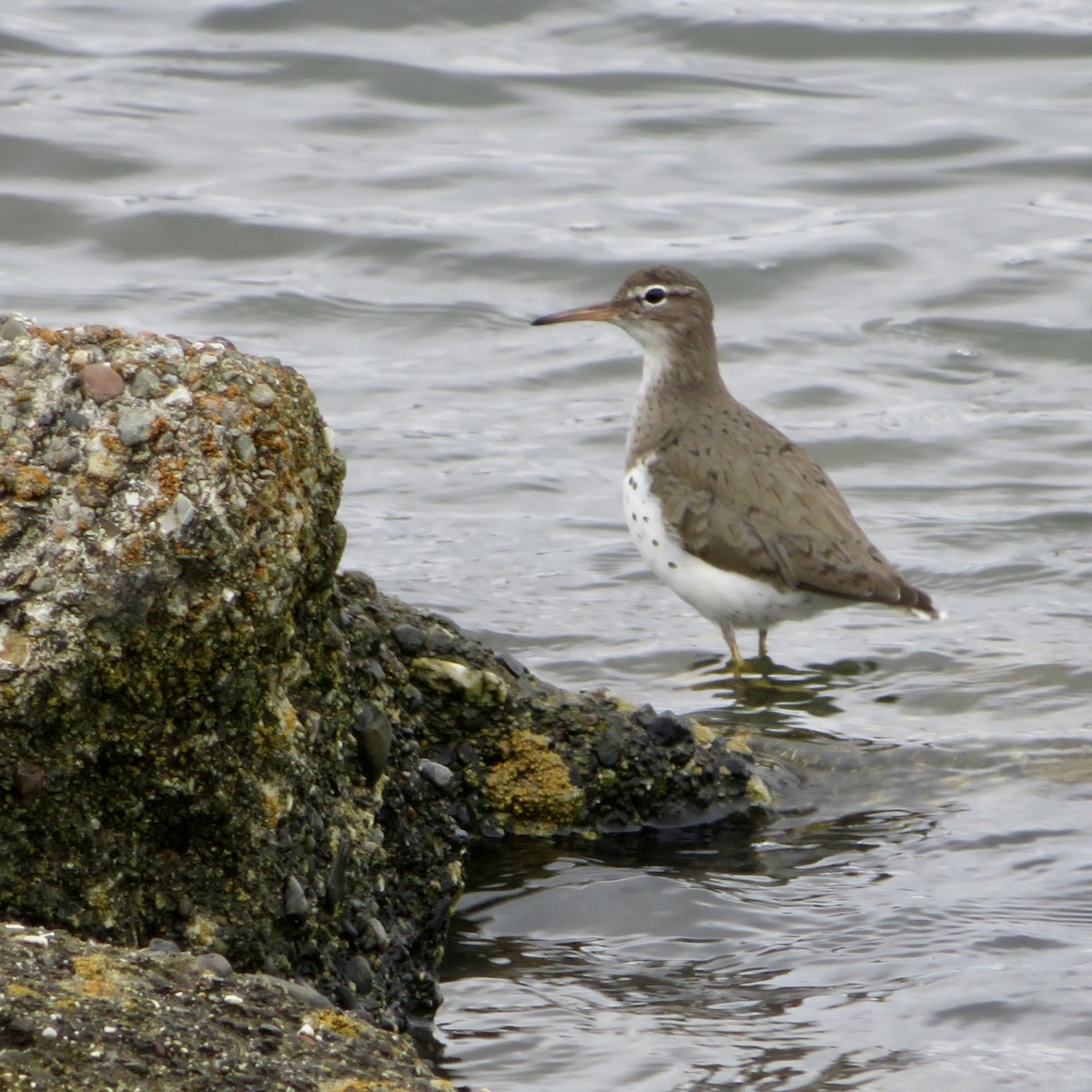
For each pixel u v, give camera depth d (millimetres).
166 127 24031
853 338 20312
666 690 13164
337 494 7941
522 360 19703
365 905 8062
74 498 7141
